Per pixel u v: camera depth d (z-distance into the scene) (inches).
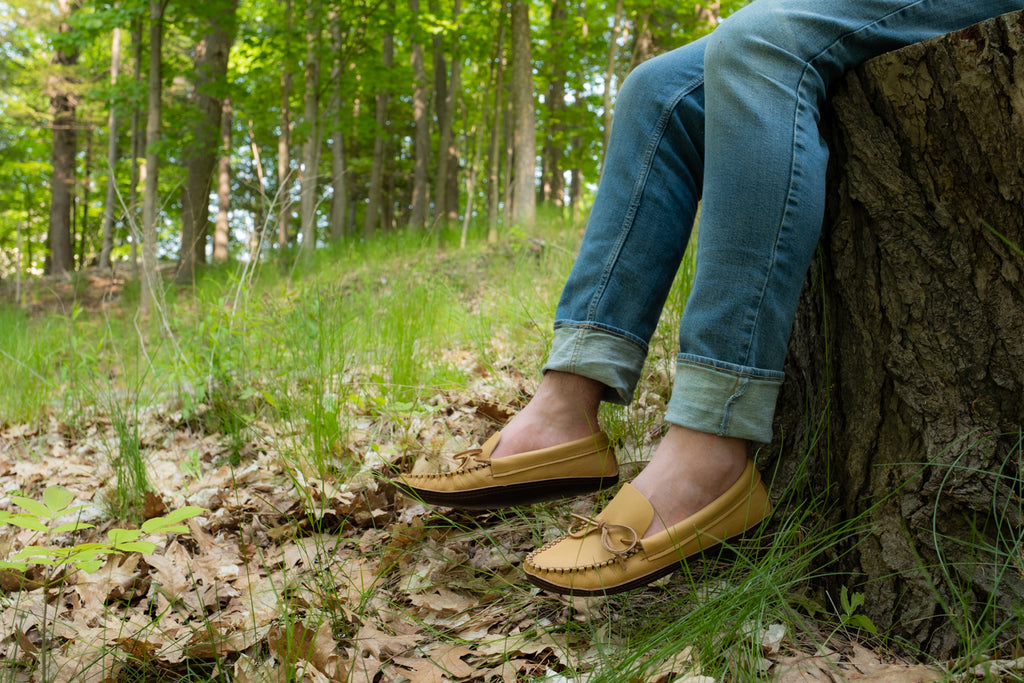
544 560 42.6
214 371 98.3
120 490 73.4
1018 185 39.1
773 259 40.4
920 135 41.5
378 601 52.5
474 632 47.1
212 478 79.4
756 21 41.8
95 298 381.4
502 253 243.4
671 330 83.4
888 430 43.6
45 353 142.2
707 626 38.8
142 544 41.1
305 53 342.6
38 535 69.8
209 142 368.2
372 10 325.1
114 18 263.9
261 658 46.9
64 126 549.0
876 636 41.8
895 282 43.3
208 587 57.6
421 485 48.8
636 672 37.7
